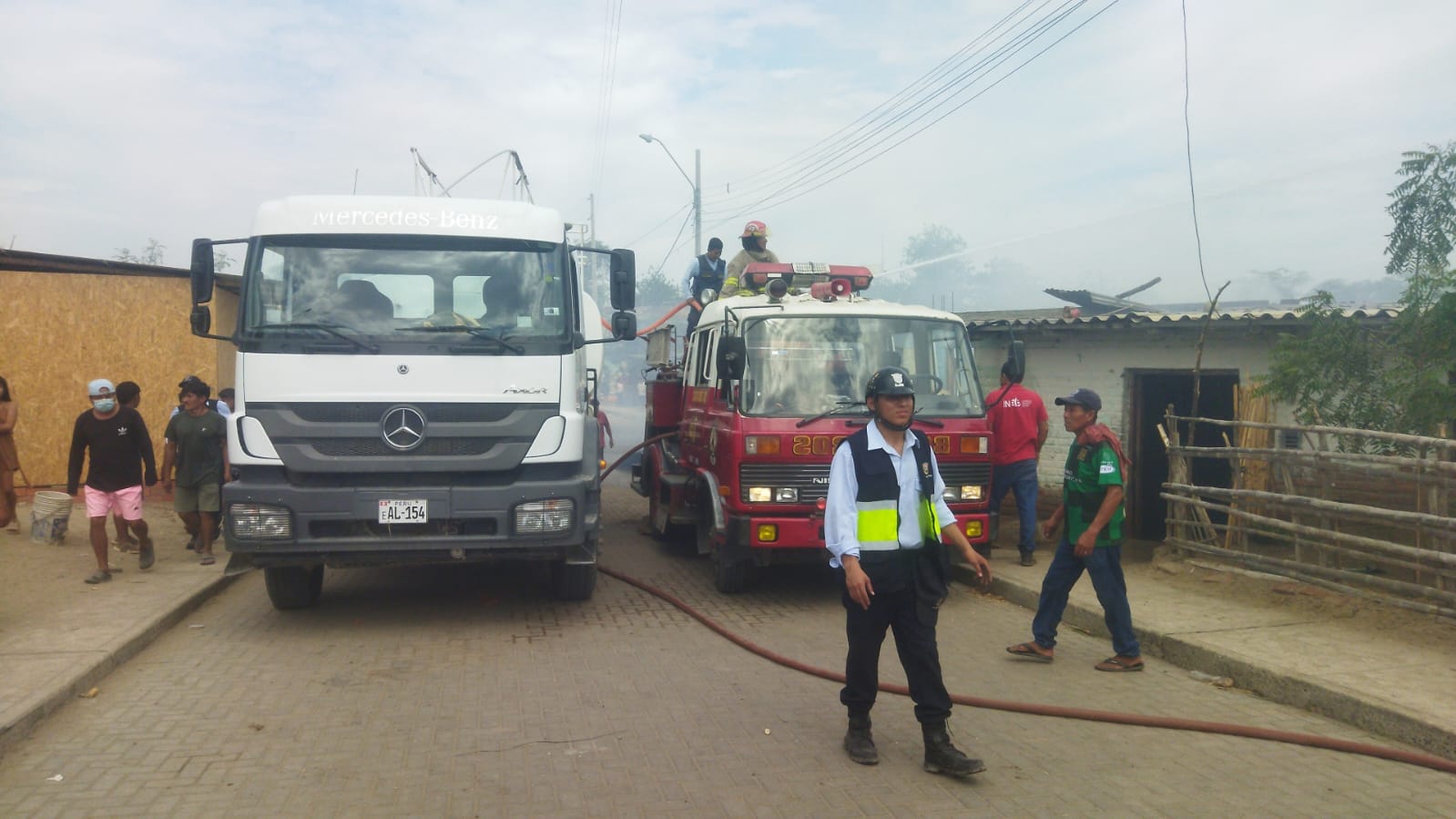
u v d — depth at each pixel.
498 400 7.59
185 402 10.27
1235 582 8.45
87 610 7.89
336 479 7.46
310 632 7.78
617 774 4.85
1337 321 8.73
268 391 7.36
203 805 4.48
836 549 4.90
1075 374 12.51
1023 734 5.45
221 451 10.40
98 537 8.99
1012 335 9.70
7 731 5.16
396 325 7.59
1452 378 8.45
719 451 8.95
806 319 8.92
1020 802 4.52
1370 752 5.09
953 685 6.41
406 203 7.91
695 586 9.78
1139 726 5.57
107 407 9.04
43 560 10.02
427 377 7.50
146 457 9.58
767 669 6.77
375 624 8.05
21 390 14.61
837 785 4.71
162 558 10.34
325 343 7.42
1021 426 9.79
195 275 7.78
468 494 7.48
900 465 4.92
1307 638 6.89
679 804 4.49
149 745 5.25
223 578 9.34
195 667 6.77
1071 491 6.82
